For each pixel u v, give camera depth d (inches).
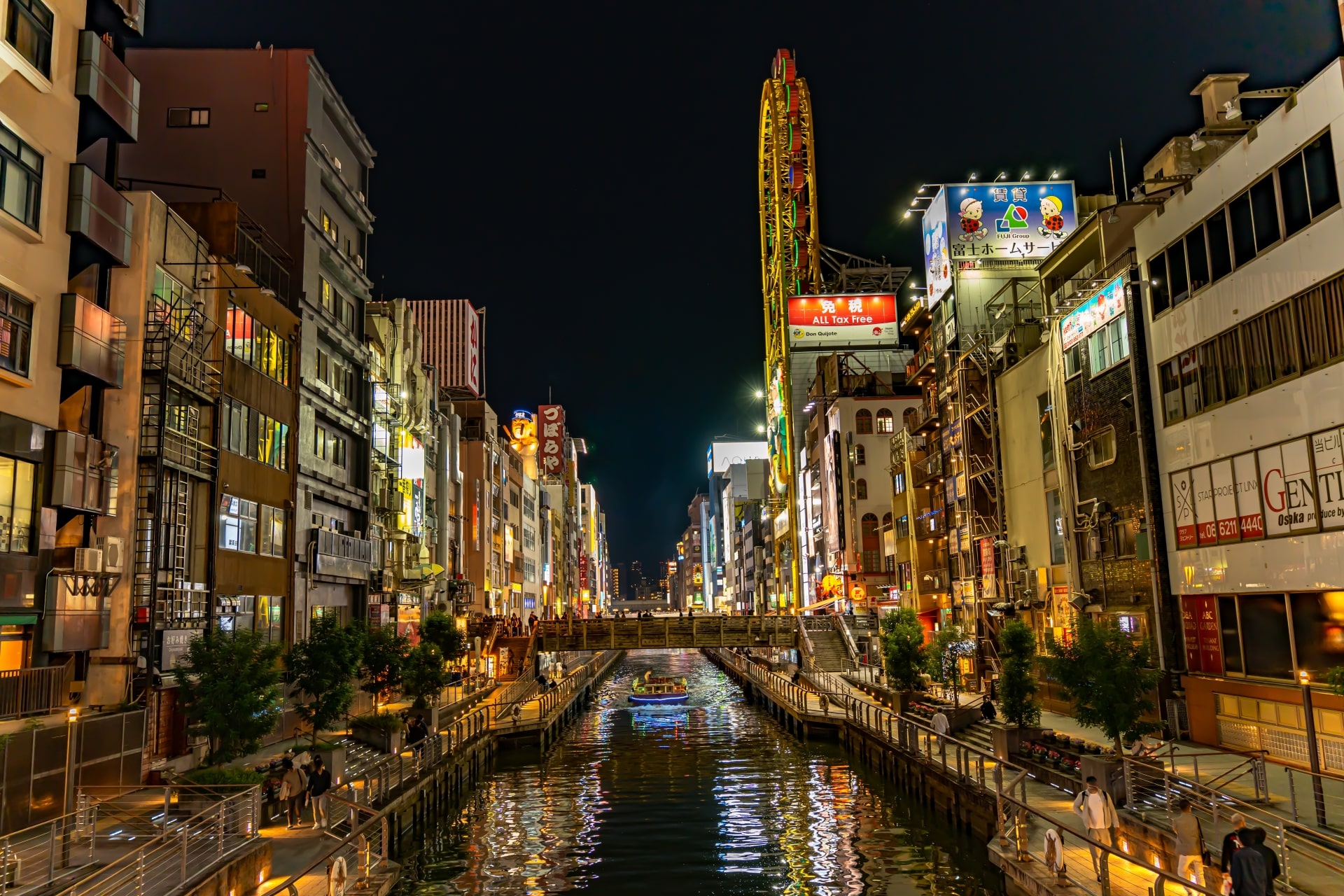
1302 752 1035.3
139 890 642.2
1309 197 1010.7
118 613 1088.8
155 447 1139.3
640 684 3179.1
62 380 1049.5
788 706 2277.3
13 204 972.6
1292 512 1045.8
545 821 1331.2
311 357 1752.0
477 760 1701.5
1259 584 1105.4
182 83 1801.2
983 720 1595.7
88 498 1048.8
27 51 995.9
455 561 2974.9
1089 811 812.0
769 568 5664.4
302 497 1685.5
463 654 2620.6
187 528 1258.6
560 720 2294.5
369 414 2091.5
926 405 2716.5
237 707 1007.6
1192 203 1230.9
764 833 1218.6
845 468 3612.2
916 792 1352.1
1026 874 816.3
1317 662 1017.5
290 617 1596.9
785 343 4490.7
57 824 770.8
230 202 1408.7
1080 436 1561.3
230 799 786.8
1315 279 999.0
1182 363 1264.8
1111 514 1455.5
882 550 3511.3
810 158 4712.1
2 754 783.1
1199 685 1228.5
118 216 1125.7
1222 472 1179.9
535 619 2982.3
